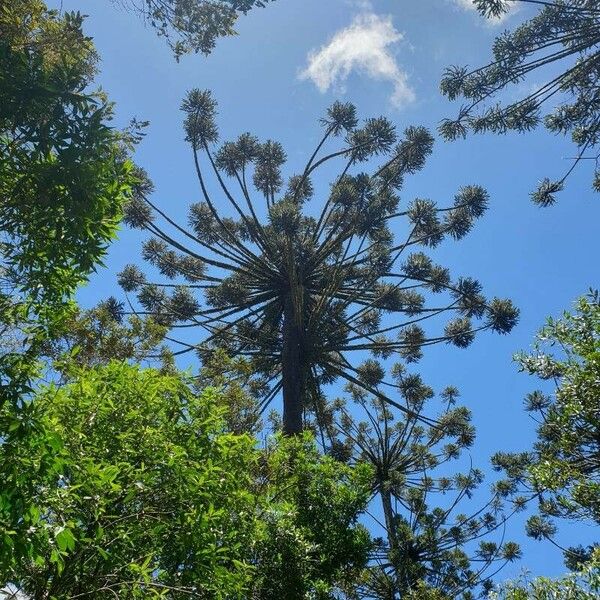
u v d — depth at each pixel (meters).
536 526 13.92
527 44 12.23
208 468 6.62
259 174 18.58
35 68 4.91
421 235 17.78
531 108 12.93
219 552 6.81
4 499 4.30
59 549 4.76
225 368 13.52
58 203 5.00
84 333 11.68
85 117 5.00
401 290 18.61
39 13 6.64
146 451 6.44
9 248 5.41
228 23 7.92
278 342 17.62
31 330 5.64
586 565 6.54
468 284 17.80
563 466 7.29
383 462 19.45
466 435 20.02
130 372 7.20
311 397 18.44
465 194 17.66
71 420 6.45
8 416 4.35
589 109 12.67
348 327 17.44
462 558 17.75
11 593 5.91
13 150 4.96
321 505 10.02
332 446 18.97
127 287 18.50
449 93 13.09
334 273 16.41
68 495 5.18
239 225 19.64
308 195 19.53
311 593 8.84
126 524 6.06
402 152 17.59
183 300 17.41
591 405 7.12
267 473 10.52
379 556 17.33
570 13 11.86
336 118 17.42
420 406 20.77
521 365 7.66
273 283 17.06
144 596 5.85
